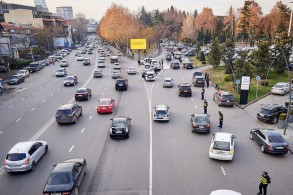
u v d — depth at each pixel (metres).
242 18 92.00
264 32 95.81
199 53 75.06
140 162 17.41
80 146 20.02
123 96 35.38
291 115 24.53
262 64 39.62
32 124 25.39
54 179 13.32
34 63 62.66
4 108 31.52
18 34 82.50
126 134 20.94
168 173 16.03
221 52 52.22
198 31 121.56
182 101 32.66
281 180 15.35
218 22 138.75
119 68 56.94
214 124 24.61
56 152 19.06
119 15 94.12
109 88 40.53
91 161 17.61
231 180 15.28
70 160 15.52
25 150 16.44
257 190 14.34
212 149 17.39
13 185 15.13
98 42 194.75
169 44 132.12
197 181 15.16
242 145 20.11
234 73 35.44
